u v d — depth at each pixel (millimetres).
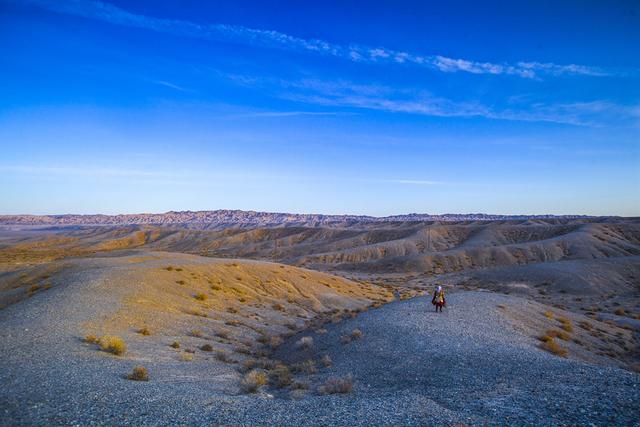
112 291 34781
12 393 12453
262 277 53500
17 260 114188
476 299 35719
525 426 10344
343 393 15273
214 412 11812
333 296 54469
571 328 32250
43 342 19594
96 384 13898
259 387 16875
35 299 31562
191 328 29906
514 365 16844
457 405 12531
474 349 19750
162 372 17562
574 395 12648
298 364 21562
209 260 57688
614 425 10156
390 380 16781
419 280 103812
